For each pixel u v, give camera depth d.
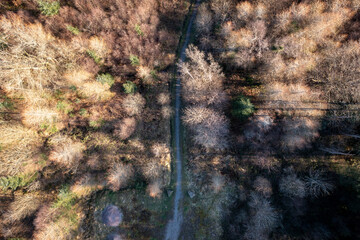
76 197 40.44
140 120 42.88
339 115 35.41
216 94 37.97
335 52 34.66
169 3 43.59
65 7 39.94
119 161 42.28
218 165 40.47
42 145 40.59
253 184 38.16
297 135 35.94
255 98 38.06
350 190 32.72
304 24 35.34
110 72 43.44
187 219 39.38
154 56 43.00
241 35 37.09
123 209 39.66
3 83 36.19
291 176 36.34
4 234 34.78
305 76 36.84
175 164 41.22
